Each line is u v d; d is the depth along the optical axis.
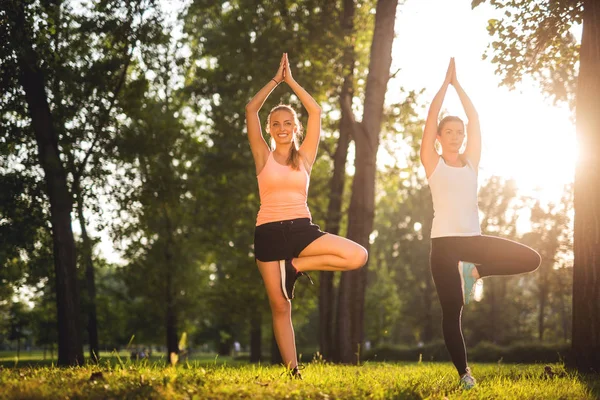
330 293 20.44
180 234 28.25
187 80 19.92
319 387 4.62
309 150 5.68
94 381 4.51
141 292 28.73
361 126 14.33
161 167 18.73
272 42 18.67
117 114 15.95
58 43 14.33
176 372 5.19
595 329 7.68
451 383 5.55
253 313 28.06
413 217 48.78
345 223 24.03
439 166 5.75
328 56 18.39
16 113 14.86
